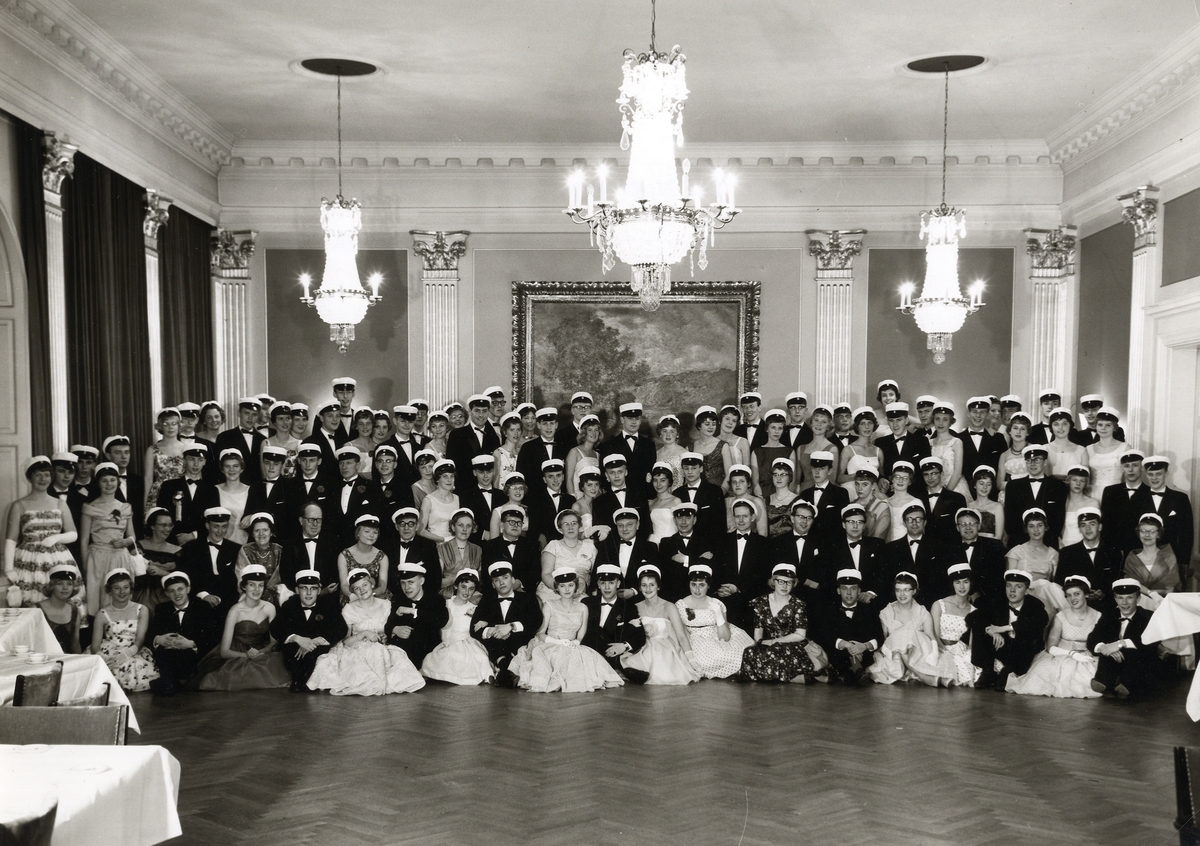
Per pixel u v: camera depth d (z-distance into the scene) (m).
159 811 3.18
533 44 7.25
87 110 7.50
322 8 6.60
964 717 6.17
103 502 7.24
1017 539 7.88
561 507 8.07
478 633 7.12
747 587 7.58
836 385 10.29
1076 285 10.00
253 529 7.36
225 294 10.27
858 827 4.40
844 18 6.73
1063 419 8.34
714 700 6.58
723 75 7.91
